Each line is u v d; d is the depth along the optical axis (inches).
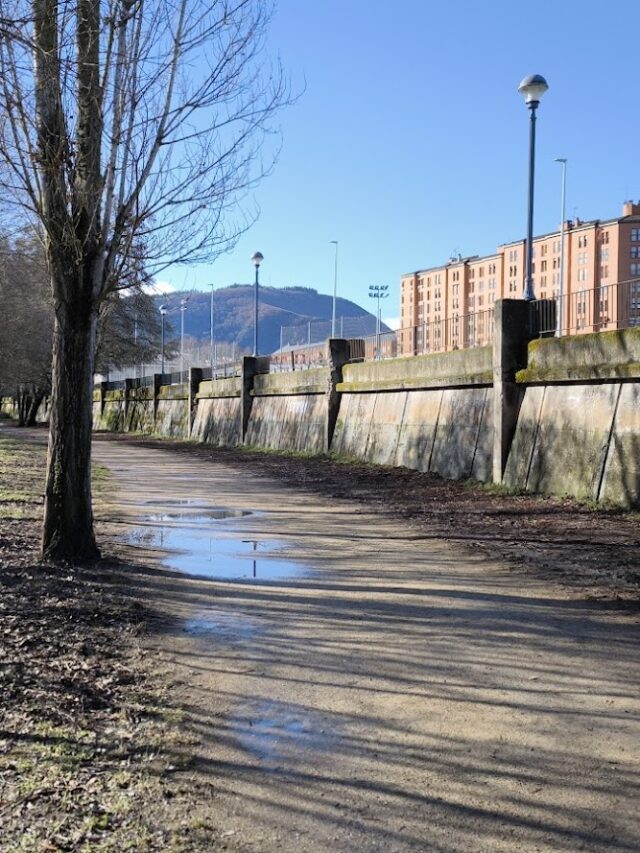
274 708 206.2
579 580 362.3
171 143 364.8
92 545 386.6
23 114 327.6
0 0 310.0
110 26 342.6
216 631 279.7
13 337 1427.2
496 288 3727.9
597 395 619.2
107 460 1264.8
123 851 135.3
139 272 381.1
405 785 163.0
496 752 179.3
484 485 739.4
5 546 406.9
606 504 573.6
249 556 436.1
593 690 219.9
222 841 140.0
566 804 154.8
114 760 172.6
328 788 161.5
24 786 157.9
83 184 352.2
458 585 357.1
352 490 792.9
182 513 629.3
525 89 716.0
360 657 250.1
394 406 1019.3
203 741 184.4
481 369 796.0
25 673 226.1
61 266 357.1
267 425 1477.6
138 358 2704.2
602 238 3373.5
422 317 4101.9
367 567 402.9
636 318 635.5
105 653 250.1
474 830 144.9
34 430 2411.4
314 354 1336.1
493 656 250.7
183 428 2030.0
